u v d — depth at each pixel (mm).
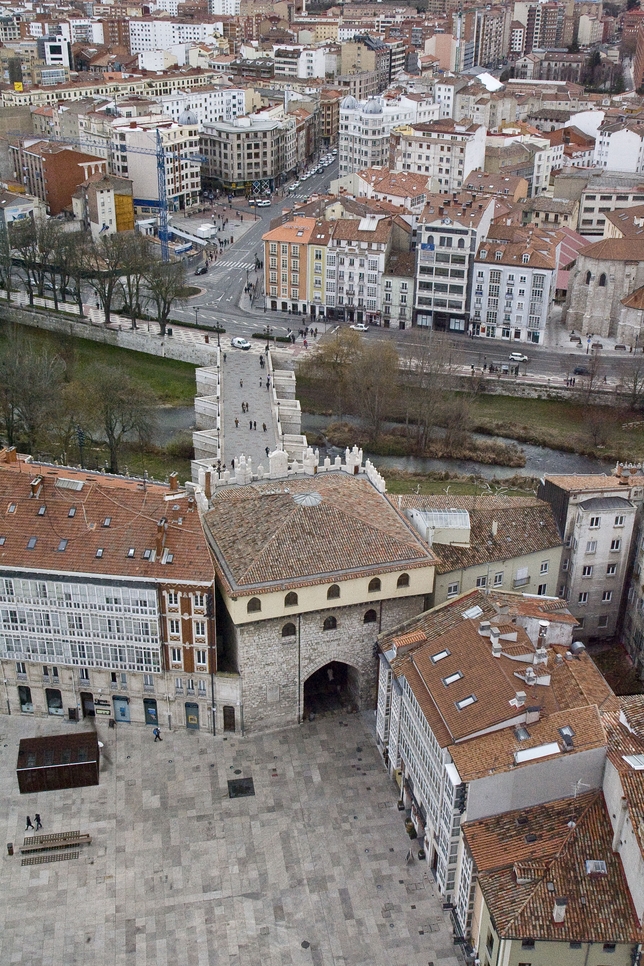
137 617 109188
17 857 100125
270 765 112375
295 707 117500
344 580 111312
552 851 86250
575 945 81688
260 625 110188
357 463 135375
